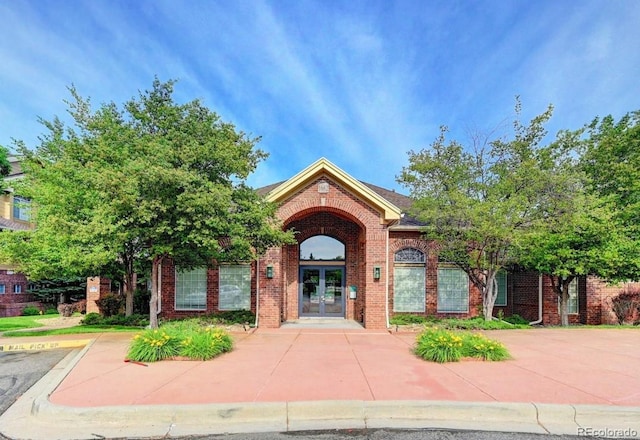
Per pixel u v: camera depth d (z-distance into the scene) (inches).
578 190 544.4
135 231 452.8
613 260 550.6
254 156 526.6
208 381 277.7
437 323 594.9
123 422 218.4
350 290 706.8
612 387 266.1
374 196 581.3
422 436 203.3
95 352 385.7
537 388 262.8
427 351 351.9
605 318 727.7
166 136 516.1
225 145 483.8
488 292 600.4
